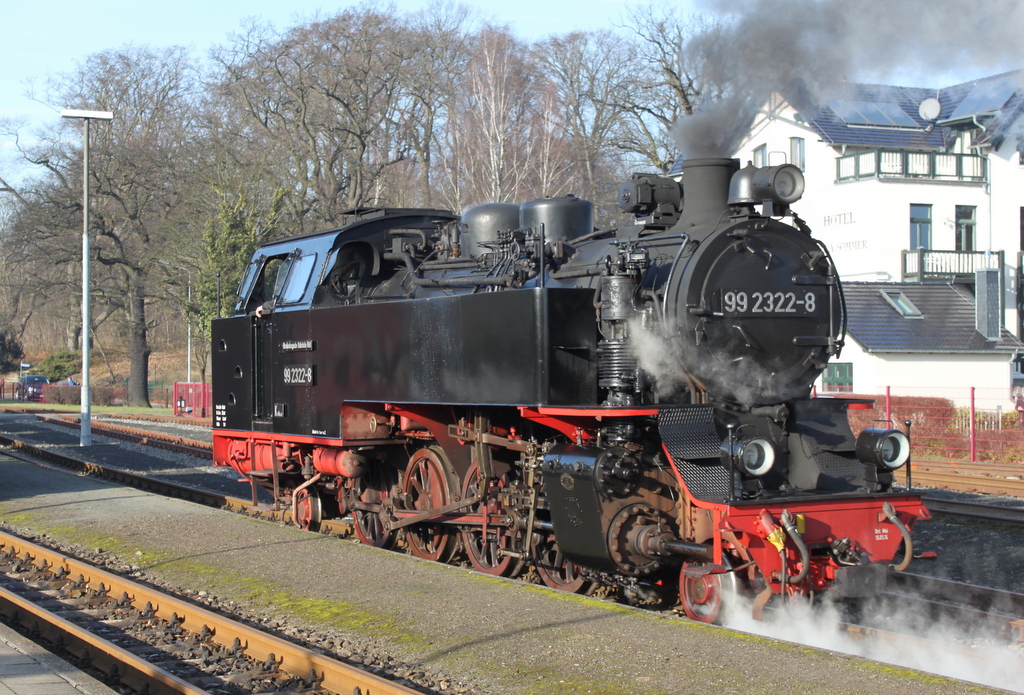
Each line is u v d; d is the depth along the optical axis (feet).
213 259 115.24
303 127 128.57
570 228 31.65
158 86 135.23
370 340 32.55
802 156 102.94
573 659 19.16
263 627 23.03
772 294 25.58
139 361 138.62
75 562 29.04
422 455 32.53
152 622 24.07
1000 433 62.23
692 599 23.49
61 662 20.10
